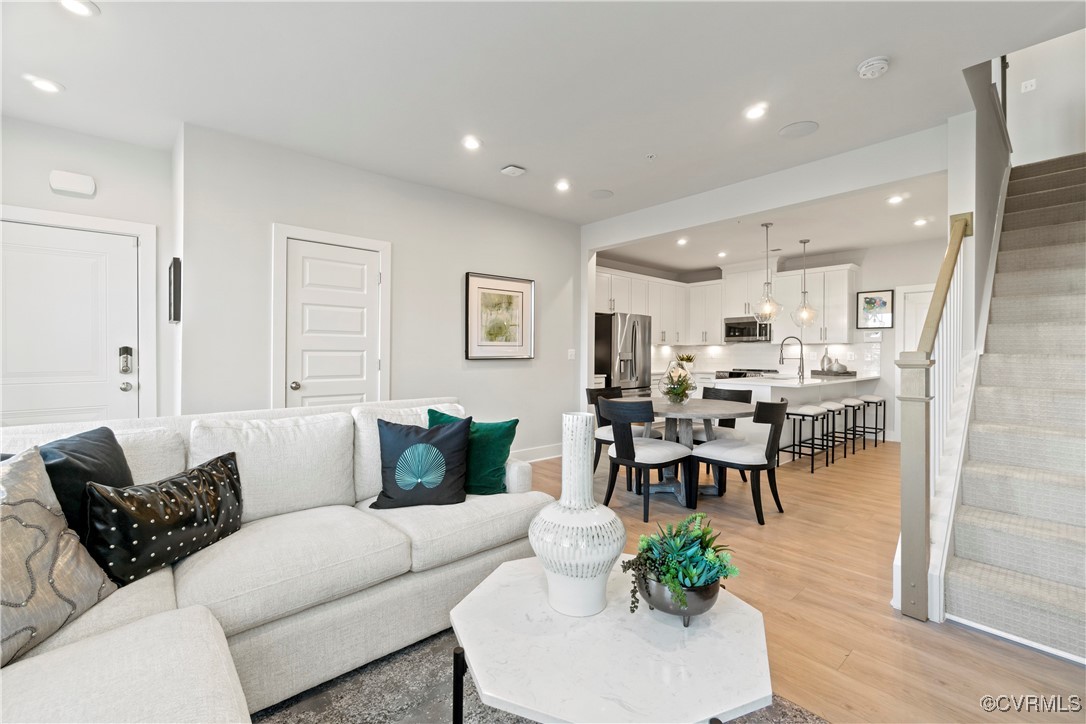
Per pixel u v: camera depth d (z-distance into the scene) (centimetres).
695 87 264
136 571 143
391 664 179
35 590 115
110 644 112
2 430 175
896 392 625
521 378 496
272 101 280
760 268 730
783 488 411
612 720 95
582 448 137
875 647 189
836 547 285
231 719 95
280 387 340
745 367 772
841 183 347
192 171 306
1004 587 195
